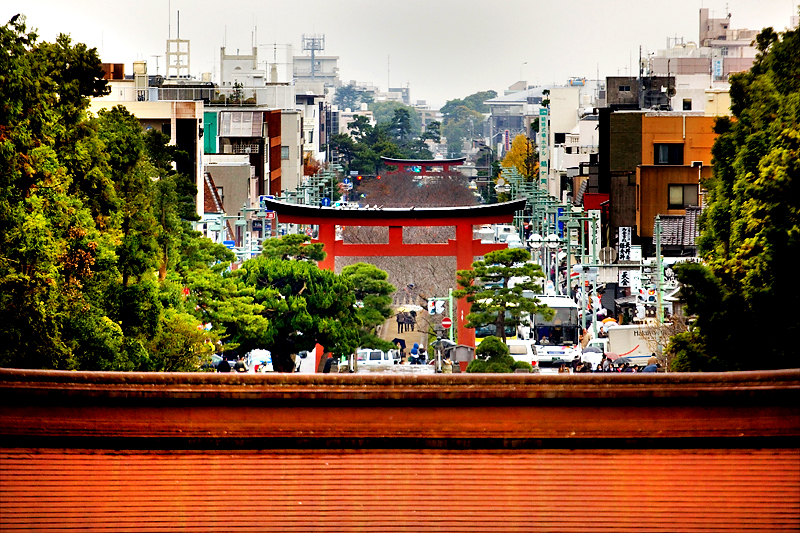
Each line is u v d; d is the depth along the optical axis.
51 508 52.94
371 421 54.78
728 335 77.88
